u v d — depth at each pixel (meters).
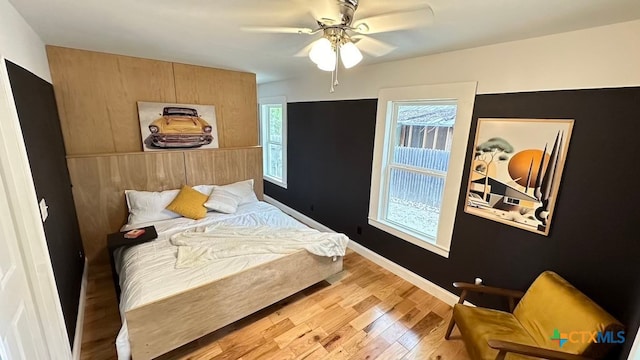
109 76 2.90
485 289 2.05
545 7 1.41
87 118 2.86
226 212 3.38
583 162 1.75
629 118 1.58
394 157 3.09
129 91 3.04
